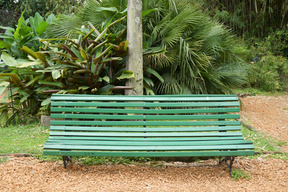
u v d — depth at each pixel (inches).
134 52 203.8
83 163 140.1
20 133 190.5
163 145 127.7
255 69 384.2
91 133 132.5
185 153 124.0
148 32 248.4
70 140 129.4
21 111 228.7
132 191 113.7
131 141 130.3
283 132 207.0
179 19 234.7
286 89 399.5
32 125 210.7
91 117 134.3
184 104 135.3
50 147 124.3
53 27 258.7
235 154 125.9
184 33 253.0
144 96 136.8
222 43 269.4
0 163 136.4
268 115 258.8
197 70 240.4
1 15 600.7
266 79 377.7
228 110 135.2
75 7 458.0
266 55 411.8
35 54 206.1
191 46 242.2
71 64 197.5
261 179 128.7
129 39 204.4
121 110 135.0
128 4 203.6
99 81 209.8
